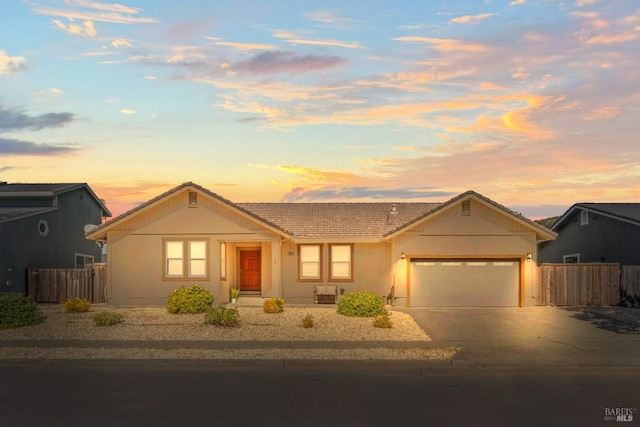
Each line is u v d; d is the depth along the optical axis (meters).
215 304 27.11
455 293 28.03
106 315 20.56
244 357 15.52
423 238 28.06
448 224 28.06
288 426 9.60
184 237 27.39
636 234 30.73
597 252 34.25
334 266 29.44
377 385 12.85
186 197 27.50
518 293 28.08
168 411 10.53
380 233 29.50
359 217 31.77
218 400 11.37
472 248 28.02
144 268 27.39
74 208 36.59
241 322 20.92
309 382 13.14
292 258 29.45
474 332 19.81
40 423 9.77
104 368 14.87
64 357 15.52
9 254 29.25
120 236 27.50
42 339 18.03
